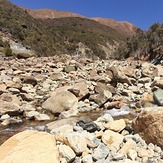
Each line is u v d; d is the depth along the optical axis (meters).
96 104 11.48
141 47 48.25
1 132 8.34
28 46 52.47
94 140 6.04
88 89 12.62
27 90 13.05
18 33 55.19
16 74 17.11
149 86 14.32
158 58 34.19
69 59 27.00
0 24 55.66
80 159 5.34
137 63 24.27
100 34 121.69
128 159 5.15
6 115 9.80
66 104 10.45
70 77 16.77
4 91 12.08
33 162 4.77
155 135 6.01
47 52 56.53
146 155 5.43
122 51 54.84
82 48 83.62
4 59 27.81
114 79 15.11
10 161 4.73
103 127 6.97
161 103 10.92
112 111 10.72
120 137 6.11
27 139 5.38
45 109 10.63
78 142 5.56
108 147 5.83
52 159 4.93
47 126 8.31
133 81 15.32
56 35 81.31
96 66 22.41
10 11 69.75
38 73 17.89
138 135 6.39
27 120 9.74
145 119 6.28
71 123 8.04
